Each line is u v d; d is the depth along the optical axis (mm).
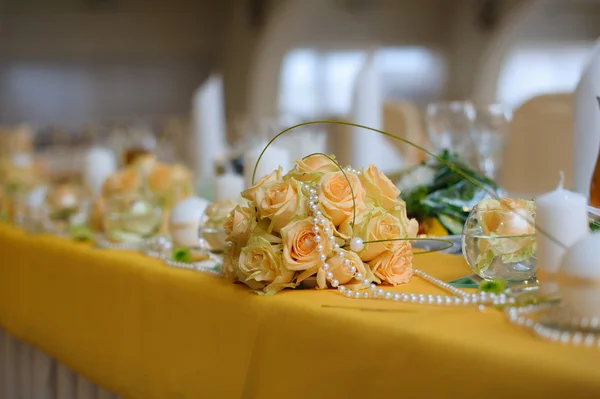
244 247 1150
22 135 4730
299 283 1159
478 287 1098
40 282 1659
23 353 1859
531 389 870
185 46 13477
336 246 1121
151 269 1347
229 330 1180
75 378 1678
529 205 1128
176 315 1281
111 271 1437
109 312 1441
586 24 14047
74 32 12922
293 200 1129
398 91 13891
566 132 2479
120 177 1808
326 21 13297
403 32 13812
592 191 1401
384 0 13594
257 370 1132
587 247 930
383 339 995
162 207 1826
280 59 12508
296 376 1081
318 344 1058
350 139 1982
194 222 1456
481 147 1896
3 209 2129
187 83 13562
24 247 1719
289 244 1119
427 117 1954
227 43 13305
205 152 2643
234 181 1589
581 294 922
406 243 1157
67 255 1569
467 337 940
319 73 13305
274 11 12250
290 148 1979
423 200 1418
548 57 14133
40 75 12758
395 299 1089
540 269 1014
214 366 1203
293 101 13203
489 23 13633
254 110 12508
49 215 1867
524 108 2588
